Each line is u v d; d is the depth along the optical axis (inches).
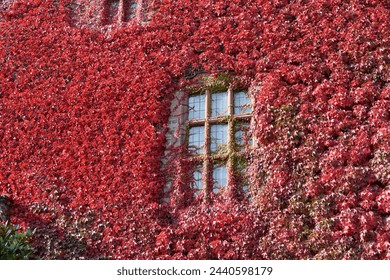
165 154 410.9
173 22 455.8
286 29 411.5
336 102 370.6
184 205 388.5
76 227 400.8
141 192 397.1
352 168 347.9
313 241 338.0
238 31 426.9
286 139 371.9
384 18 388.2
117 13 497.4
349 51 385.4
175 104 428.1
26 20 511.2
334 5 406.9
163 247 370.6
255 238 353.1
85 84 457.4
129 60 453.1
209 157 398.0
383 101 360.8
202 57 430.6
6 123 465.4
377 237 326.0
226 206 371.2
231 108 408.2
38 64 483.8
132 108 430.9
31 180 431.2
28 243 385.4
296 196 353.7
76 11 507.2
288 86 389.4
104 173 414.3
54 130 447.2
